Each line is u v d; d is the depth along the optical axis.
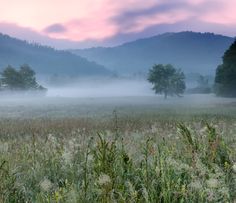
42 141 9.34
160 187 4.69
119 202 4.06
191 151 6.02
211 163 5.33
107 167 4.54
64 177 5.62
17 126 21.56
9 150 7.98
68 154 6.22
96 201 4.19
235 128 12.93
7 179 4.80
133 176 5.02
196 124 13.97
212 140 6.30
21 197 4.74
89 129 18.17
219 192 4.27
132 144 8.01
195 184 4.45
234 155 6.09
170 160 5.39
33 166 6.16
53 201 4.23
